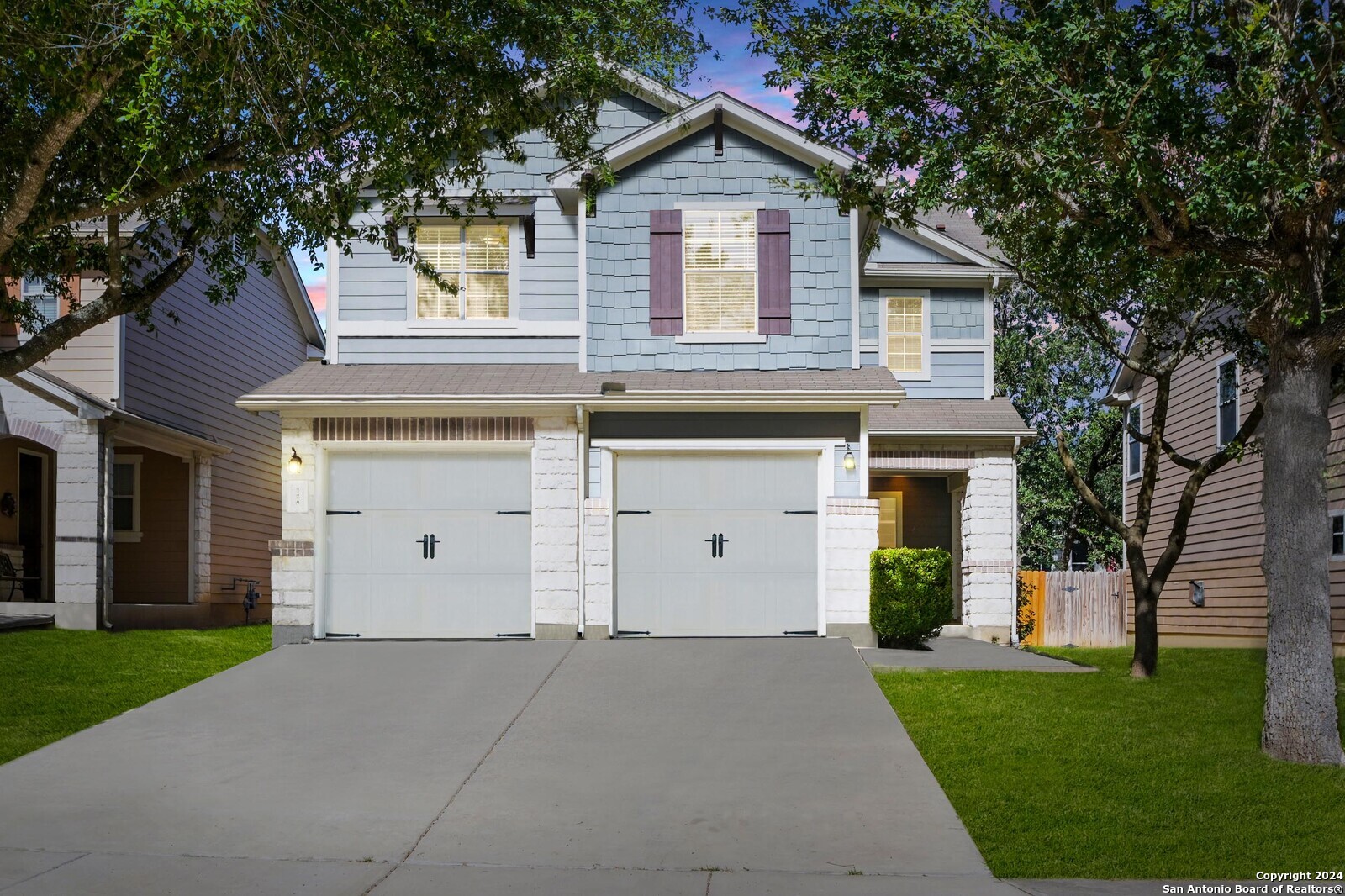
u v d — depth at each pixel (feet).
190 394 71.26
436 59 35.27
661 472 48.65
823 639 46.78
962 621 65.05
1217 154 28.76
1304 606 31.09
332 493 48.52
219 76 30.30
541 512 47.85
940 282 67.15
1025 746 31.81
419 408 47.60
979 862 23.34
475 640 47.70
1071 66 30.91
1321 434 31.58
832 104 34.99
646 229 50.44
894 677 40.91
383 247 52.75
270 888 21.88
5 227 33.60
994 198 36.73
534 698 37.35
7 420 61.31
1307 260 31.37
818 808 26.71
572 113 43.62
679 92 50.80
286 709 36.58
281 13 30.89
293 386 48.34
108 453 61.67
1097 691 39.27
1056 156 30.58
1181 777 28.99
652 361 50.11
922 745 32.12
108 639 55.42
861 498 48.06
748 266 50.47
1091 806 26.76
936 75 32.99
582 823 25.86
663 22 42.47
